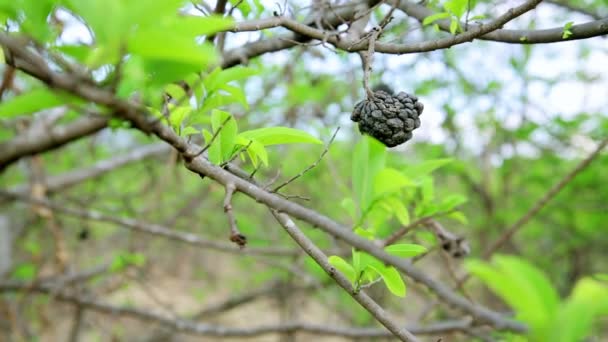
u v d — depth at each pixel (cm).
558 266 736
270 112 517
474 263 87
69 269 524
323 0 246
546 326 85
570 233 628
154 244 710
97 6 79
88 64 85
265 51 246
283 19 194
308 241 154
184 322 451
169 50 83
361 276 158
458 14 186
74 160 621
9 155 346
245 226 553
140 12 80
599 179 536
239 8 215
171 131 122
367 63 177
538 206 339
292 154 557
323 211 573
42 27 101
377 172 190
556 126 521
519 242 712
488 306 574
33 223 541
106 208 502
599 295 85
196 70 104
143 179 656
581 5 388
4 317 534
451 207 244
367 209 191
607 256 770
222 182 130
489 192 621
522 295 86
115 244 720
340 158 570
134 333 675
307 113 489
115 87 95
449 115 535
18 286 456
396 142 182
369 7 242
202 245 405
